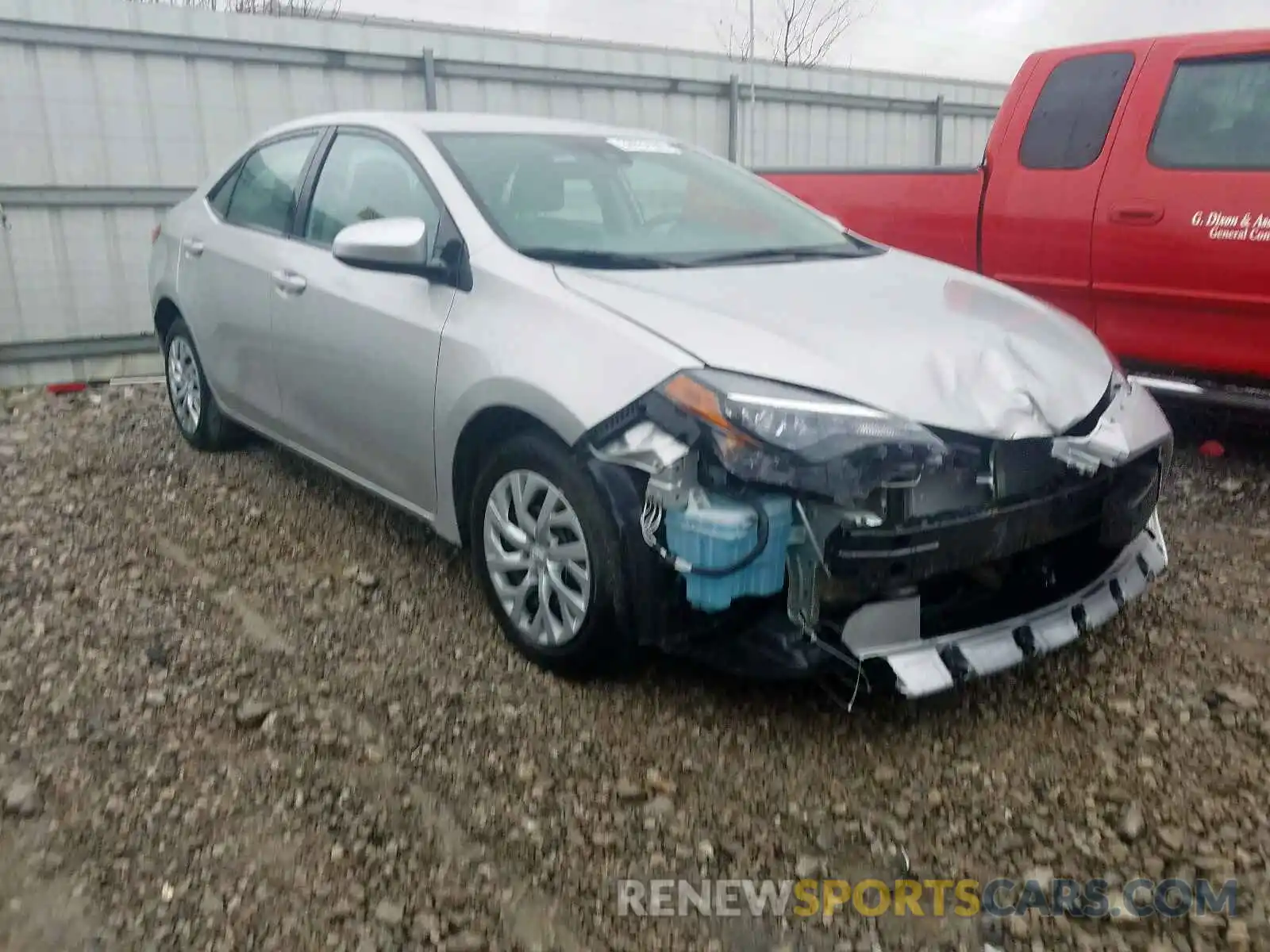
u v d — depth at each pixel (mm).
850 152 11078
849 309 3098
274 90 7988
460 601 3727
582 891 2352
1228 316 4734
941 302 3303
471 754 2830
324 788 2686
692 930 2252
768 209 4223
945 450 2609
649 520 2725
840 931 2256
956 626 2832
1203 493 4859
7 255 7312
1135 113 4996
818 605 2641
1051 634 2914
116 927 2223
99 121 7430
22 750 2826
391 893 2330
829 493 2529
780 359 2693
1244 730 2953
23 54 7105
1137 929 2256
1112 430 2953
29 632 3494
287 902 2299
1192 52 4855
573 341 2939
